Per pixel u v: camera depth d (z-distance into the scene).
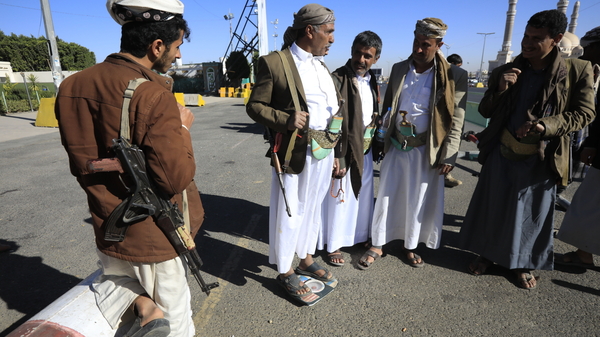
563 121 2.13
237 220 3.65
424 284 2.54
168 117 1.23
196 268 1.57
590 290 2.45
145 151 1.24
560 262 2.74
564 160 2.29
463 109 2.47
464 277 2.62
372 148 2.84
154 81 1.30
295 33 2.09
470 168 5.34
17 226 3.54
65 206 4.08
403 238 2.87
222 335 2.06
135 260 1.38
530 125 2.13
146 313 1.44
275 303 2.34
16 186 4.83
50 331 1.41
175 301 1.53
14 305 2.34
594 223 2.52
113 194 1.30
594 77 2.47
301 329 2.10
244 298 2.39
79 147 1.26
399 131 2.57
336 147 2.39
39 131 9.92
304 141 2.03
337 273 2.69
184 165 1.29
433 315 2.21
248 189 4.60
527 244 2.44
